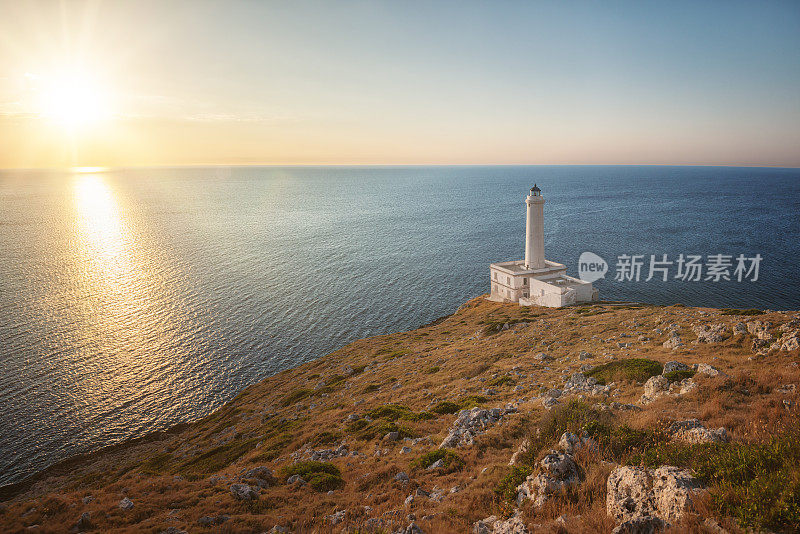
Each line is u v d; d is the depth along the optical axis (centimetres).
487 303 9000
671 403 1956
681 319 4144
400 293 11850
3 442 5622
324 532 1543
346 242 19188
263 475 2328
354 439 2925
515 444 2092
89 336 8838
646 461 1299
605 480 1305
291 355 8169
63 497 1947
